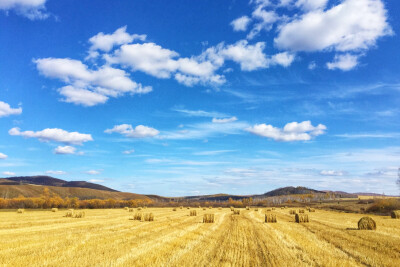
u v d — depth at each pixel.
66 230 23.47
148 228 25.53
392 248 16.59
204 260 12.92
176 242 17.56
